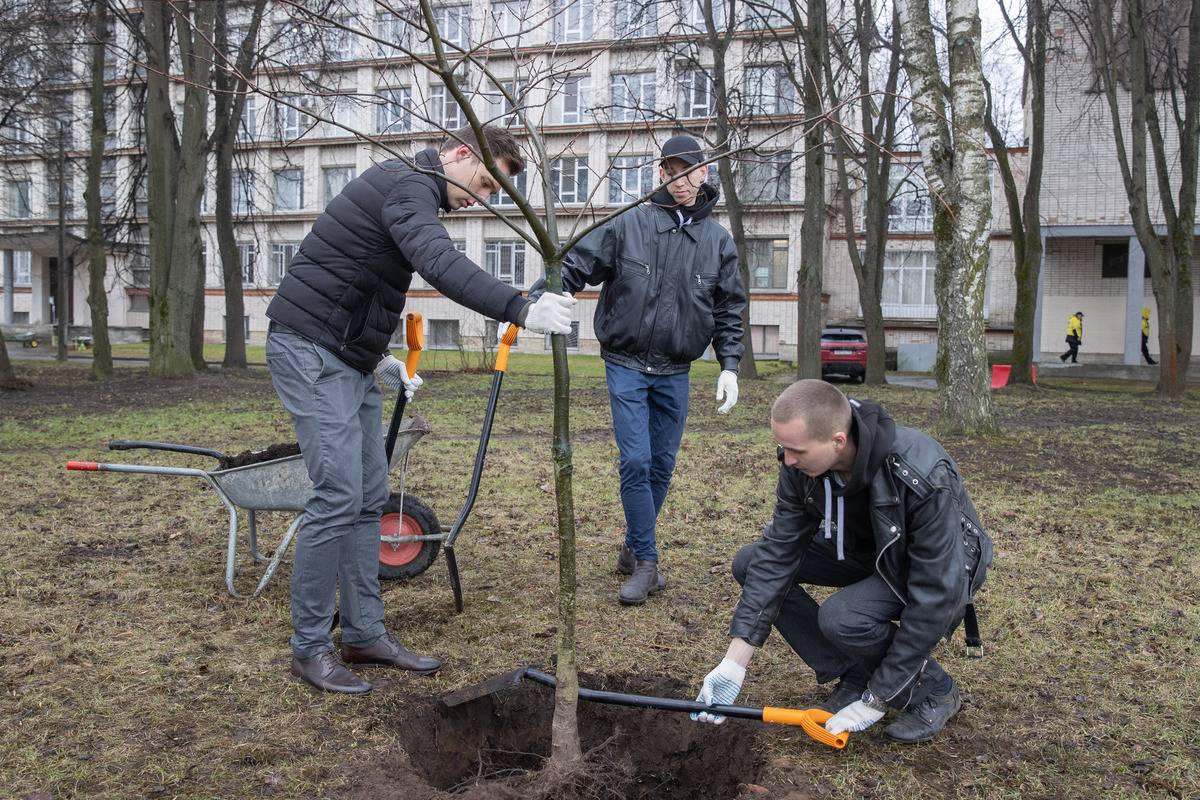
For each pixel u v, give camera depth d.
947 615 2.56
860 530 2.76
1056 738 2.87
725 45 17.25
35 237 37.69
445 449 8.91
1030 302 19.42
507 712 3.14
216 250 36.12
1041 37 17.92
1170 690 3.24
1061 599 4.26
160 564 4.70
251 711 2.98
